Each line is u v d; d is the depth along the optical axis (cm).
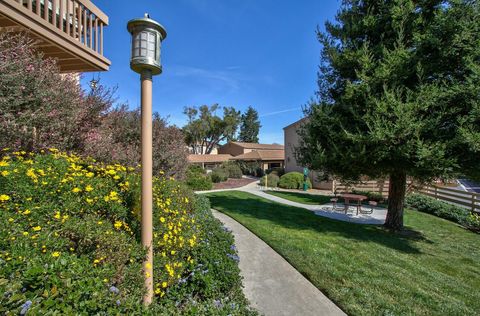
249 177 2808
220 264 286
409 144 509
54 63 422
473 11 490
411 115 517
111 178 330
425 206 992
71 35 471
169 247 270
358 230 671
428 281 375
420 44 542
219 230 400
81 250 200
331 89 685
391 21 587
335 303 306
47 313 110
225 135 4181
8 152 328
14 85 320
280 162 2994
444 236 662
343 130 586
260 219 715
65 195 254
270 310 285
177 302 227
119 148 588
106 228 225
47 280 127
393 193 712
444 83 521
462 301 323
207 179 1653
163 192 361
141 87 212
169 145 806
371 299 316
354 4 649
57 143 396
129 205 282
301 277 370
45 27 385
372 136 528
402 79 555
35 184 249
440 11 515
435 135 517
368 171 638
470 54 500
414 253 510
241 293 281
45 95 356
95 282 146
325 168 679
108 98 530
